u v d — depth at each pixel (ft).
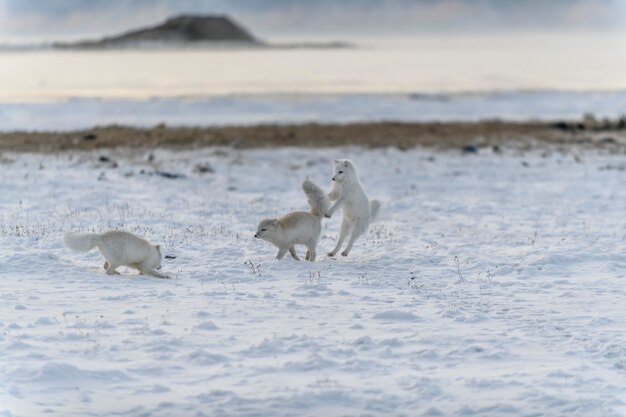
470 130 572.51
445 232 245.65
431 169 404.77
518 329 142.20
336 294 165.17
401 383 113.50
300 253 209.77
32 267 181.47
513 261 202.59
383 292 168.55
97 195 298.76
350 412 103.19
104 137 479.00
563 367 120.57
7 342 124.88
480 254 210.38
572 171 396.57
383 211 290.35
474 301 162.71
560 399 107.04
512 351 129.39
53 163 370.32
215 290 165.58
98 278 172.76
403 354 126.82
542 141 510.99
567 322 147.23
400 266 194.49
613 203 308.81
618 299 165.27
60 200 285.43
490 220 271.49
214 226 245.45
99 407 102.06
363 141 503.20
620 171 395.75
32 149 416.26
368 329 139.85
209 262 193.67
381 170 401.90
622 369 120.88
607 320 147.95
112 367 116.06
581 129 583.17
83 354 121.60
